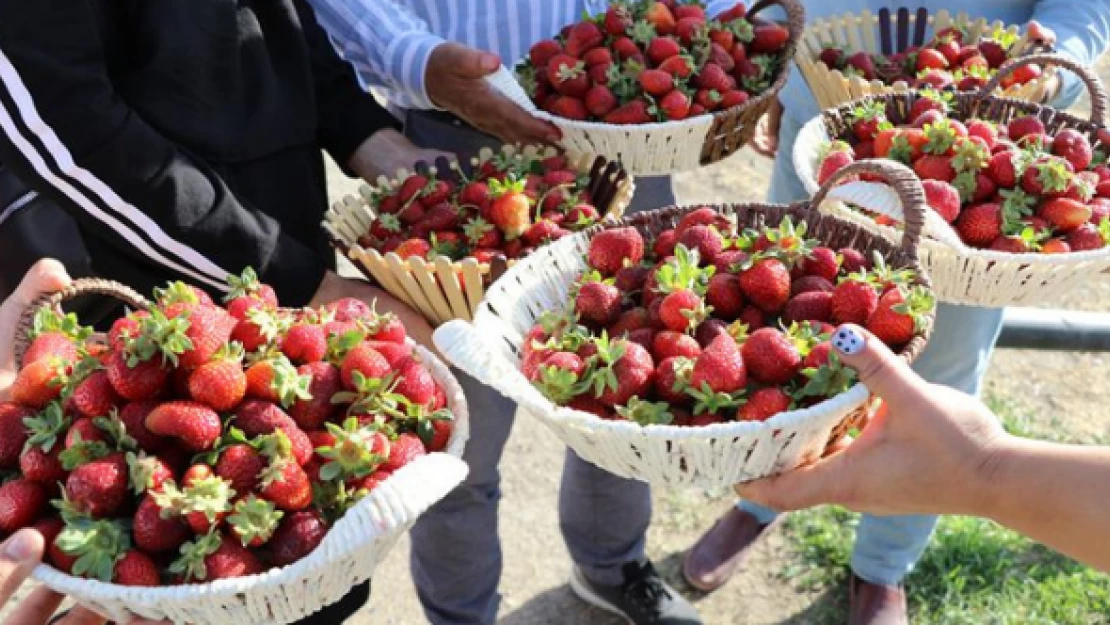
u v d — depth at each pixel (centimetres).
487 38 130
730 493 164
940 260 103
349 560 76
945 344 129
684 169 125
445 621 132
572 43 129
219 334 81
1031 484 75
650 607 142
